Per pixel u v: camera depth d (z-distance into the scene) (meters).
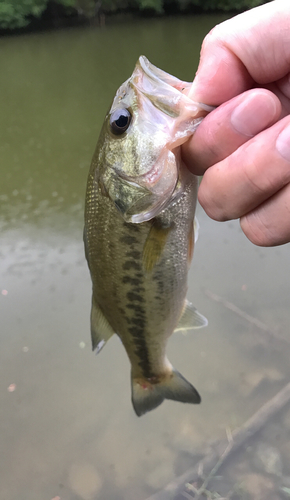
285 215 0.12
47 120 0.76
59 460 0.28
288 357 0.32
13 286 0.40
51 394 0.32
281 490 0.25
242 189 0.12
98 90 0.89
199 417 0.29
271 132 0.11
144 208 0.14
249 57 0.13
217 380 0.31
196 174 0.14
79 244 0.45
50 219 0.49
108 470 0.27
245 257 0.41
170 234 0.16
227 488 0.25
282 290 0.38
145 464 0.27
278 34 0.12
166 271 0.17
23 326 0.37
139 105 0.13
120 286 0.18
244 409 0.29
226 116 0.12
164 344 0.21
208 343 0.34
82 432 0.30
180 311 0.20
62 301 0.39
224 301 0.37
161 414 0.30
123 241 0.16
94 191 0.16
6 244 0.45
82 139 0.68
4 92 0.92
